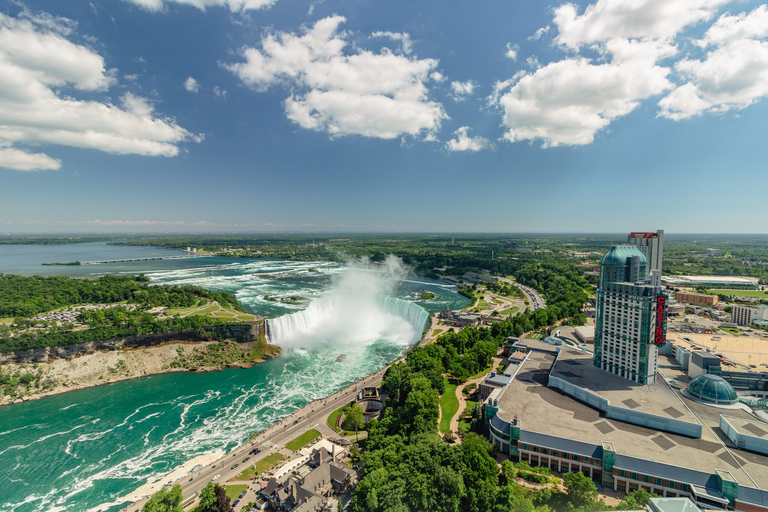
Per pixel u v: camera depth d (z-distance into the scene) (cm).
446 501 9925
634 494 10050
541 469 11638
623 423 12644
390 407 15662
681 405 12962
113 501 12138
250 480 12494
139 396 19600
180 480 12750
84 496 12444
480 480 10456
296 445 14400
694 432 11738
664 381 15000
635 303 14688
